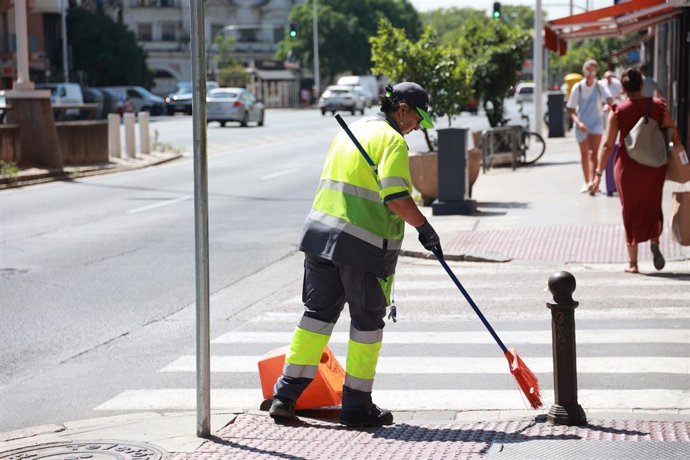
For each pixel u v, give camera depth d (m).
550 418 7.01
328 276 7.19
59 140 29.78
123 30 92.00
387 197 6.83
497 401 8.03
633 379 8.45
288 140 43.22
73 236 17.34
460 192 18.48
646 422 7.03
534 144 34.97
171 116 70.69
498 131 27.28
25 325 11.15
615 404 7.78
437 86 21.17
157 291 12.91
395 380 8.69
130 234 17.55
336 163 7.12
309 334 7.25
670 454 6.18
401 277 13.34
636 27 27.45
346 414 7.17
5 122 28.58
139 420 7.60
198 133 6.70
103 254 15.59
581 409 7.02
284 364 7.51
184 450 6.57
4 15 71.69
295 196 22.97
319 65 119.25
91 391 8.66
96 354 9.92
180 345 10.23
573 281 6.91
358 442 6.71
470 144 24.25
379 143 6.95
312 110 94.75
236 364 9.38
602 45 61.28
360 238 6.98
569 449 6.32
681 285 12.17
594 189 12.88
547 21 26.30
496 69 28.00
